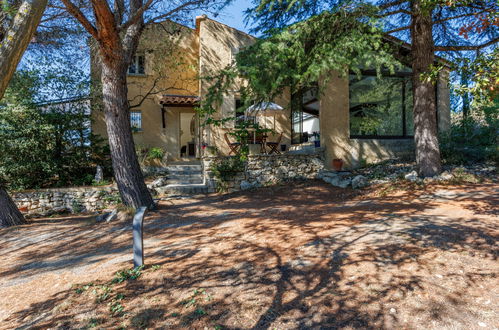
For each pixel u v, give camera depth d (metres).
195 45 15.84
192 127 17.02
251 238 5.00
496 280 3.16
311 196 9.01
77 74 12.48
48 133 11.11
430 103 8.87
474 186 7.66
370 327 2.55
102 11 6.48
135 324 2.81
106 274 3.97
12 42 4.53
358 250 4.05
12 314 3.22
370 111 12.27
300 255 4.05
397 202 6.91
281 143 14.09
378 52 8.98
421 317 2.63
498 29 7.96
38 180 11.47
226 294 3.21
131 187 7.93
